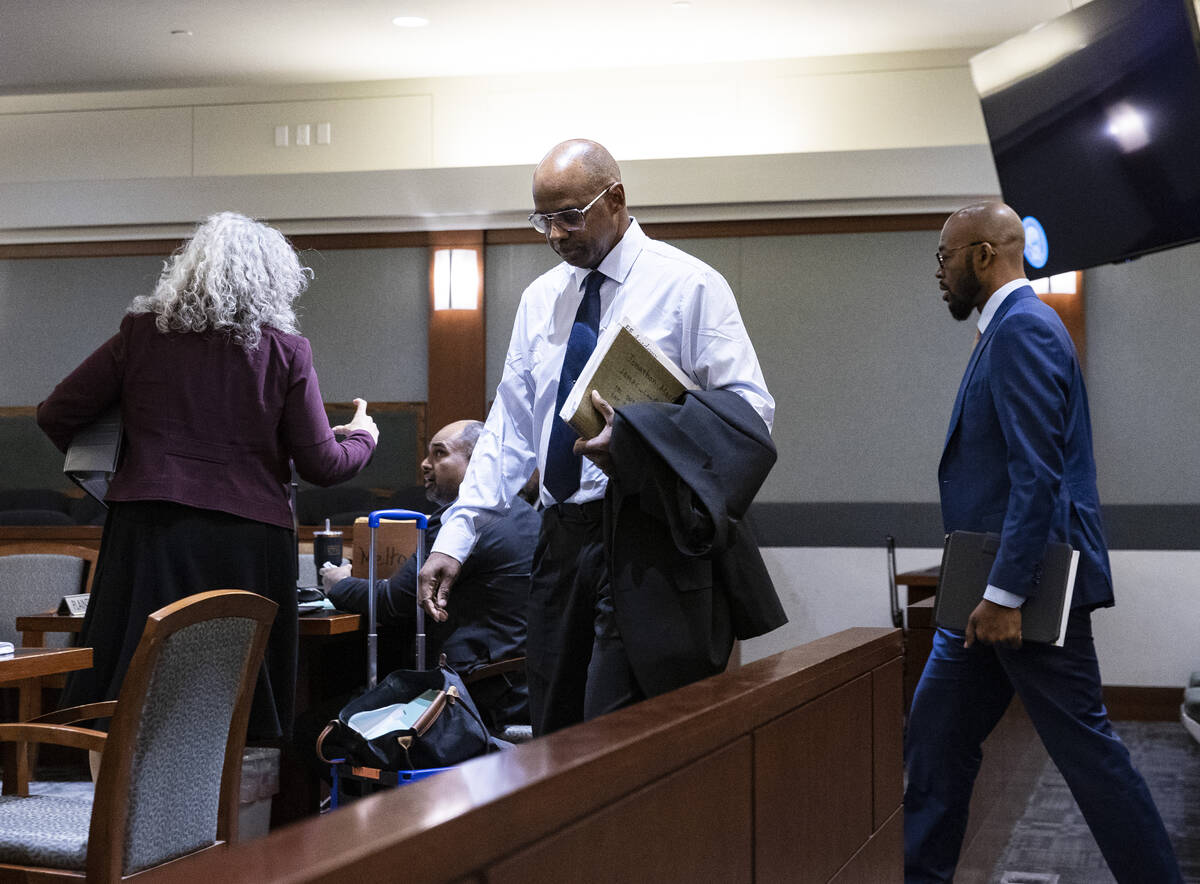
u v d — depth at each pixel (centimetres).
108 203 768
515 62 748
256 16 673
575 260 222
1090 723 274
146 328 271
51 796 240
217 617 212
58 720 240
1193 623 689
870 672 211
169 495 260
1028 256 475
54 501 761
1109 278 708
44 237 780
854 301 729
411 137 775
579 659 226
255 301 272
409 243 762
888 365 725
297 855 74
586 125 762
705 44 721
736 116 749
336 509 753
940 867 293
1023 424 268
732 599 215
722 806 140
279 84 783
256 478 272
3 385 779
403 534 384
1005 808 445
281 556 274
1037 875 352
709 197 728
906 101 735
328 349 767
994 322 287
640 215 745
